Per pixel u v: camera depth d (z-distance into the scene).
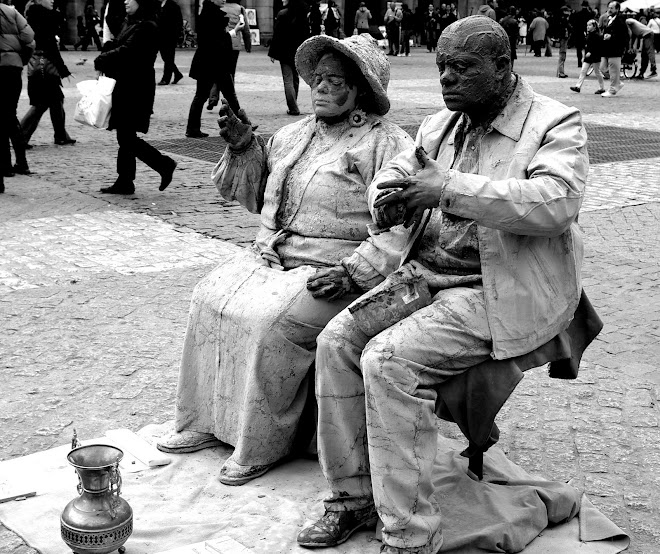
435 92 19.44
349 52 3.39
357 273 3.30
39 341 5.07
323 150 3.57
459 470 3.38
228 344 3.49
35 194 9.12
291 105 15.24
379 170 3.34
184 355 3.66
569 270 2.97
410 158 3.17
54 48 11.84
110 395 4.39
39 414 4.16
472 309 2.87
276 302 3.35
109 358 4.86
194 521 3.16
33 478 3.47
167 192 9.39
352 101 3.53
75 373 4.64
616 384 4.63
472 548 2.98
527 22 41.12
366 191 3.46
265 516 3.20
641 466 3.78
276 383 3.38
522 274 2.87
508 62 2.90
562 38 24.42
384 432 2.79
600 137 13.67
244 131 3.66
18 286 6.07
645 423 4.19
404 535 2.84
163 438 3.72
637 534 3.23
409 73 25.41
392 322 2.92
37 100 11.83
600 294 6.14
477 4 46.91
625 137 13.72
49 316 5.48
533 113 2.93
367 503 3.12
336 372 2.99
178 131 13.66
